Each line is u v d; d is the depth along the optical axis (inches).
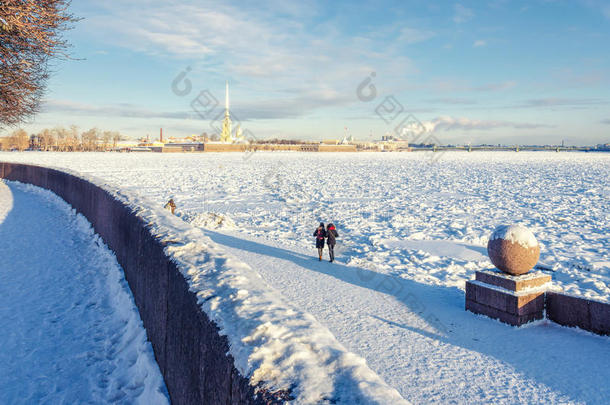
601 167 2561.5
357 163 3181.6
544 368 204.4
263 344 89.1
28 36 589.6
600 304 245.8
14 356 203.0
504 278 271.7
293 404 67.1
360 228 679.7
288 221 741.9
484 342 237.0
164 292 173.6
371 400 65.7
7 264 375.6
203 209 881.5
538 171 2212.1
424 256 473.7
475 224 712.4
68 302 283.4
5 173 1472.7
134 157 3927.2
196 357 119.0
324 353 84.7
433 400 174.7
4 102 743.1
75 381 182.7
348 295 319.0
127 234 308.2
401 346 229.3
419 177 1851.6
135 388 175.0
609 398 174.2
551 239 585.6
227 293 124.7
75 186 700.0
